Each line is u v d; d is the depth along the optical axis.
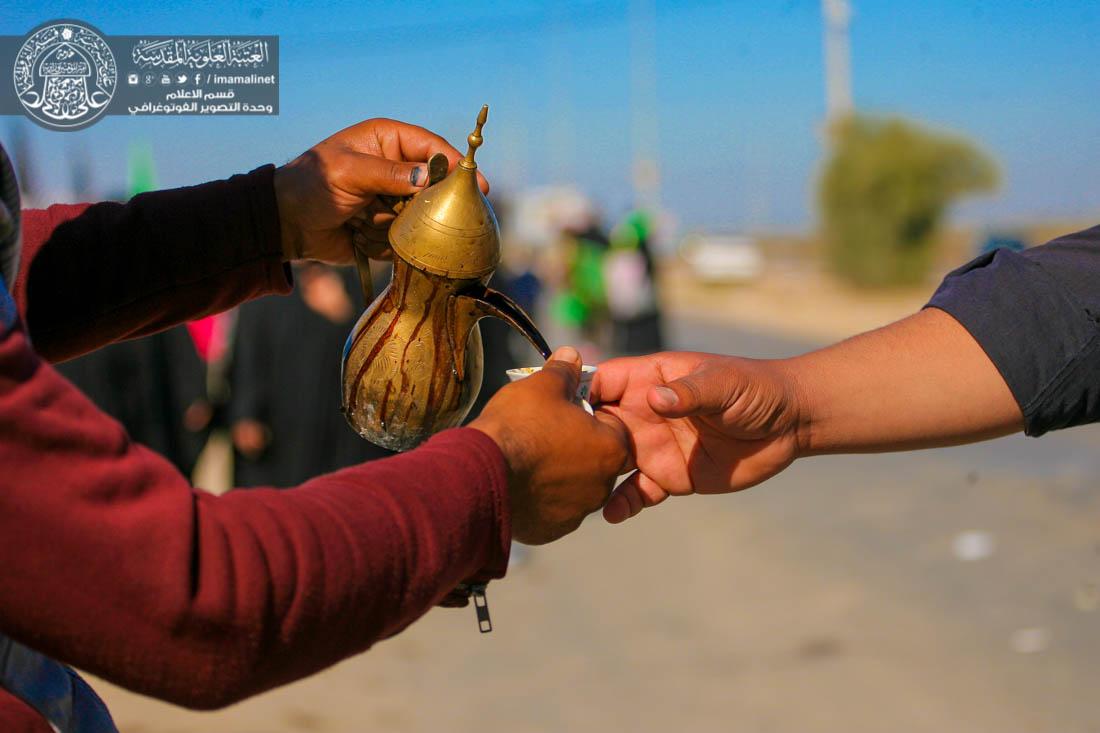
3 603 0.90
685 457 1.72
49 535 0.89
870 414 1.62
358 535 0.98
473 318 1.44
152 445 5.58
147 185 3.40
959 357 1.60
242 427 5.36
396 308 1.44
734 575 5.31
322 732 3.71
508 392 1.20
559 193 28.50
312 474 5.42
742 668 4.18
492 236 1.41
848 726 3.65
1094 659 4.08
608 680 4.12
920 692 3.87
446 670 4.27
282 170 1.65
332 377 5.39
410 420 1.45
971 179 25.30
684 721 3.74
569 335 16.66
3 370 0.89
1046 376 1.55
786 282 30.12
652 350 14.08
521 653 4.42
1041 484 6.82
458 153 1.67
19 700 1.14
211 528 0.94
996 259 1.64
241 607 0.93
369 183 1.59
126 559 0.90
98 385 5.48
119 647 0.91
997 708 3.73
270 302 5.33
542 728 3.71
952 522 6.05
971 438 1.63
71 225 1.57
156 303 1.62
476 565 1.09
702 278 31.58
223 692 0.94
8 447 0.88
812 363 1.66
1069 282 1.56
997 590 4.89
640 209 14.30
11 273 1.06
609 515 1.75
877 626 4.52
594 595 5.12
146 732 3.73
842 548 5.66
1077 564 5.18
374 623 1.00
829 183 26.42
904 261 25.56
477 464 1.07
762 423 1.62
